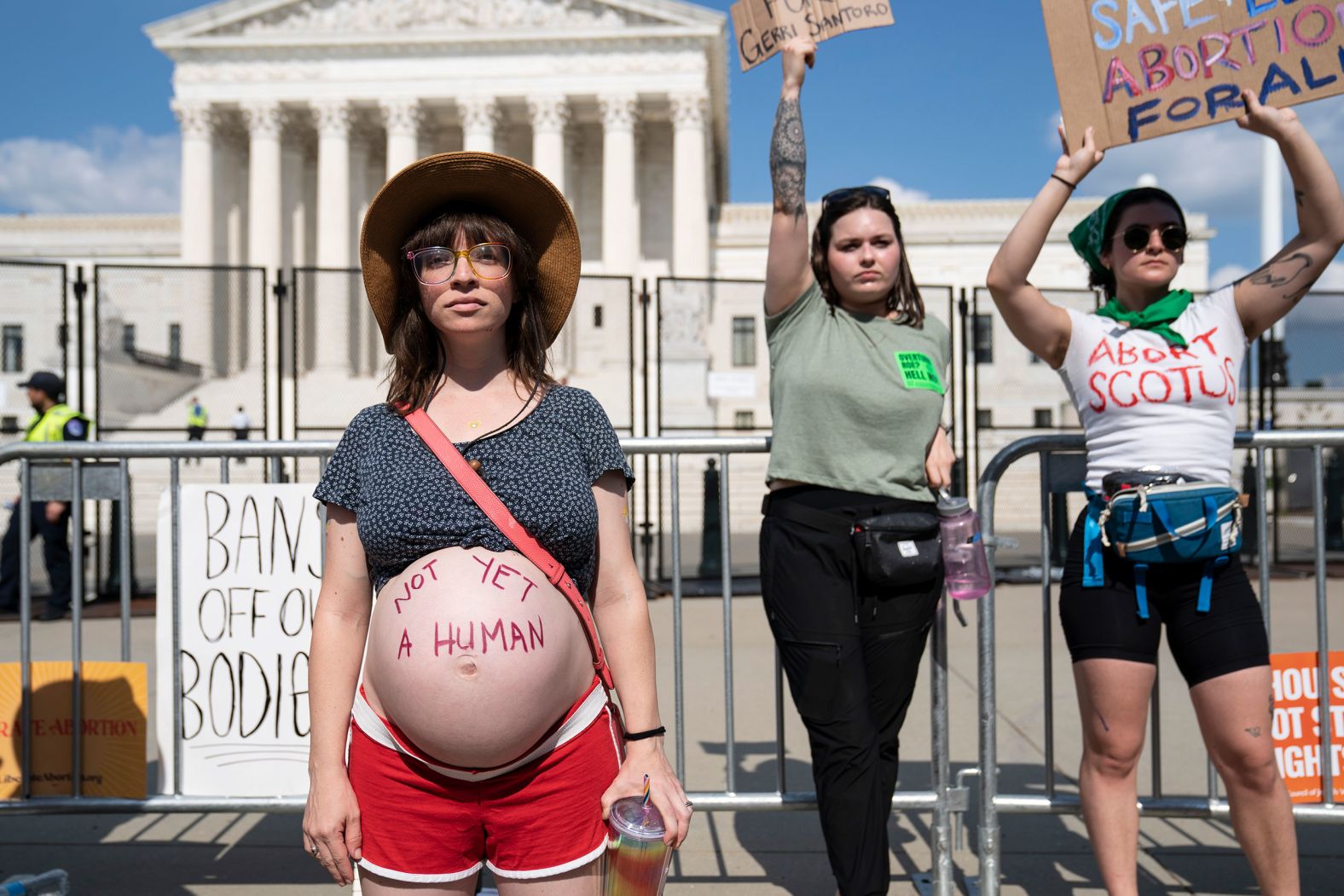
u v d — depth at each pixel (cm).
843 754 263
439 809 171
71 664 315
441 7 4100
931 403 276
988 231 4188
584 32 4012
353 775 176
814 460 274
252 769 310
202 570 313
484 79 4078
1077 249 292
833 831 263
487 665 165
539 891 172
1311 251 255
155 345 1136
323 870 336
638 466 1162
